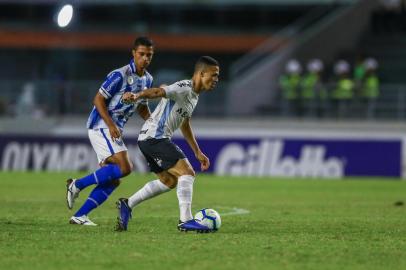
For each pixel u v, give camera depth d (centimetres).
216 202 5275
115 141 3434
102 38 12369
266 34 12338
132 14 12838
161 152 3244
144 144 3272
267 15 12619
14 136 8519
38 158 8462
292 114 9050
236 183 7219
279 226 3669
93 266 2489
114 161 3434
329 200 5547
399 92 8850
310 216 4266
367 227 3678
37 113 9125
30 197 5419
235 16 12700
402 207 4991
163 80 9156
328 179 7906
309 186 6969
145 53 3400
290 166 8181
